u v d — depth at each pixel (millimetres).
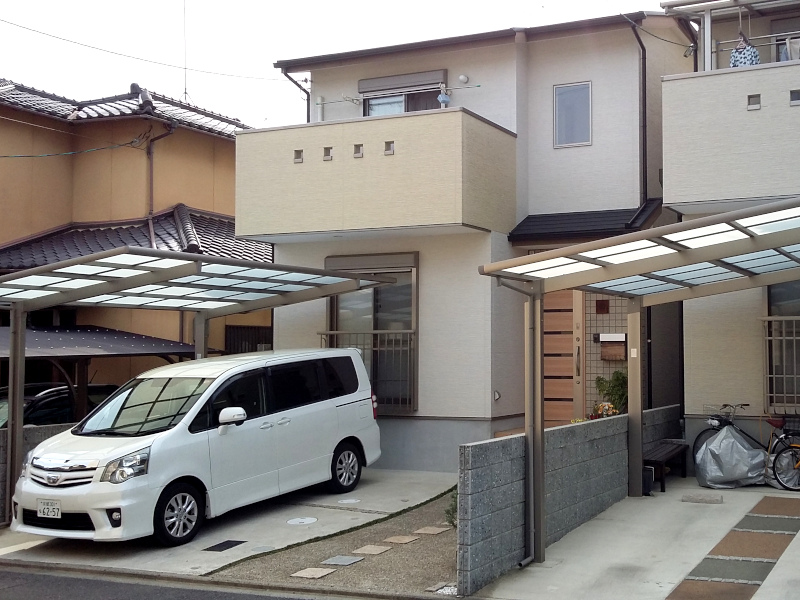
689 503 9789
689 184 10688
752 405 11094
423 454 12750
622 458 10133
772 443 10711
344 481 11148
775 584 6676
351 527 9258
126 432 9039
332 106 15047
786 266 9383
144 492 8359
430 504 10414
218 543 8758
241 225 13117
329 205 12562
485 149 12453
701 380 11383
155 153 17797
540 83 13812
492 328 12461
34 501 8500
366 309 13406
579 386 12789
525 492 7703
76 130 18281
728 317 11266
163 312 16500
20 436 10234
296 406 10453
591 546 8078
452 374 12625
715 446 10617
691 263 7355
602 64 13398
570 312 13109
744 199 10430
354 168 12438
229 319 17688
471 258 12602
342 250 13484
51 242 17094
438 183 11898
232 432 9414
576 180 13500
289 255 13875
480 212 12219
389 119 12258
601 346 12648
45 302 10219
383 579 7262
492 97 13750
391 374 13047
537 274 7738
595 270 7641
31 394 15352
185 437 8891
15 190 16984
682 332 12031
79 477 8352
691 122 10719
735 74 10523
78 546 8883
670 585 6832
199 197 18891
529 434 7727
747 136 10445
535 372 7762
